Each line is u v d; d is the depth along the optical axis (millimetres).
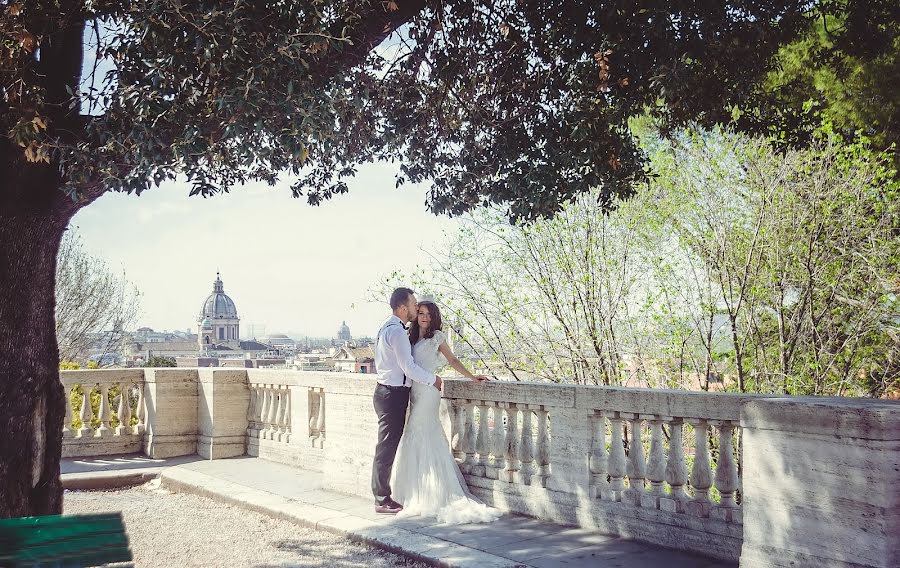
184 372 11109
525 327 11680
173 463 10312
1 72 4988
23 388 5465
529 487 6641
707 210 11289
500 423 6988
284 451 10094
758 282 11242
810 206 11188
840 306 11430
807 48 12125
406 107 7184
